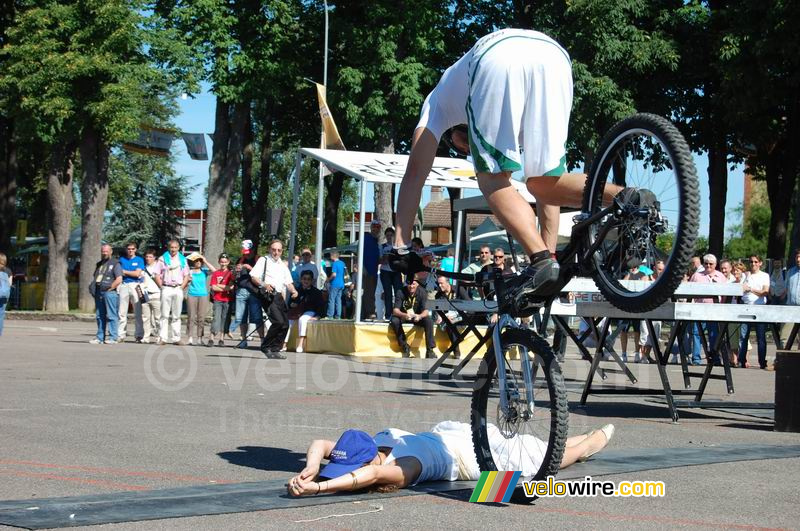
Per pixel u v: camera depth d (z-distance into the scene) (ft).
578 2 91.04
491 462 17.08
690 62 95.55
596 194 17.60
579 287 30.81
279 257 60.34
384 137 104.17
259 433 23.90
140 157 196.54
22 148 134.51
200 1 103.96
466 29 113.70
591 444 19.58
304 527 13.97
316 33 113.80
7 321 105.19
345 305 98.22
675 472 19.42
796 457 21.85
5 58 115.03
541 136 17.34
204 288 65.98
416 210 19.12
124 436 23.03
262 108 134.21
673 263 16.20
